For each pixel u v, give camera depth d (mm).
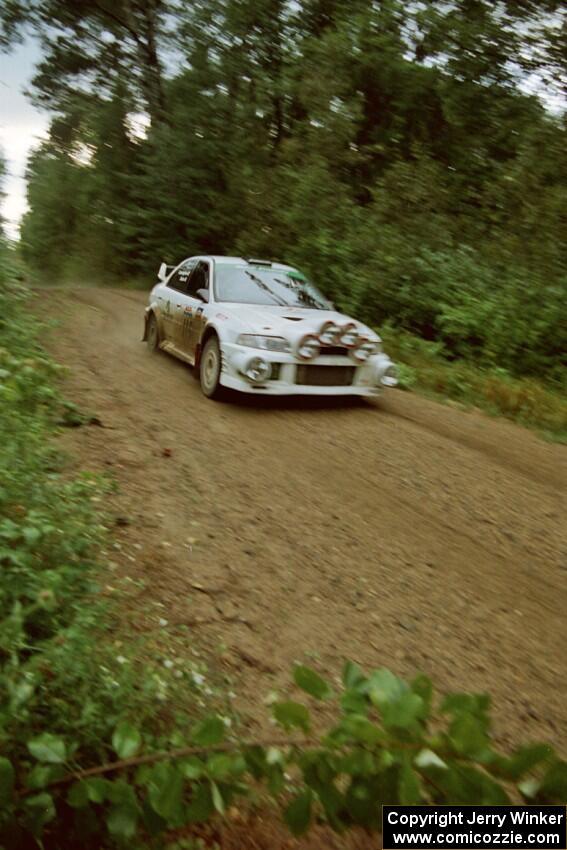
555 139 14656
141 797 2252
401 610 3879
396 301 13648
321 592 3990
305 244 15953
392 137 25016
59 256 37750
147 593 3717
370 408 8445
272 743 1969
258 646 3428
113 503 4781
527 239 13773
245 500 5219
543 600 4145
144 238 26125
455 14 22375
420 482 5996
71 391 7785
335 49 21250
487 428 8086
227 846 2340
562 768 1557
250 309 8195
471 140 24547
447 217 16266
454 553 4680
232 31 26453
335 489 5660
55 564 3422
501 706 3152
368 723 1712
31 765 2186
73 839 2125
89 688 2500
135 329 13938
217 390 7949
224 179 23875
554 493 6008
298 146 20062
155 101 29047
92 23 30281
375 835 2436
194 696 2916
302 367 7652
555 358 11688
